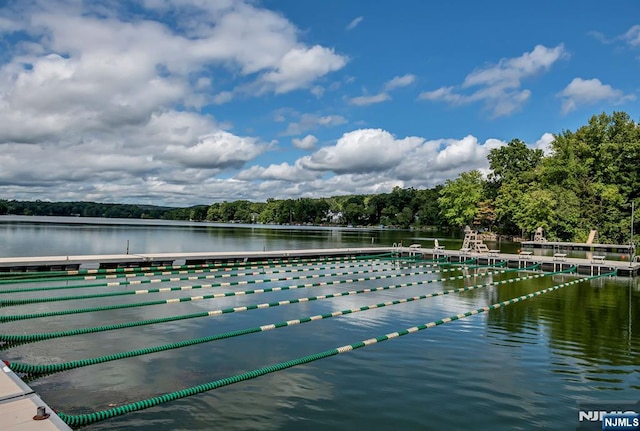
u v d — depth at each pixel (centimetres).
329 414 721
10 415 575
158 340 1104
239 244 4834
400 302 1658
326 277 2331
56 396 766
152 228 9625
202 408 731
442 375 899
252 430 663
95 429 655
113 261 2433
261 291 1850
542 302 1703
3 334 1121
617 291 1989
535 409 754
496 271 2684
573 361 998
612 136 5047
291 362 947
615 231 4659
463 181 6881
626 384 867
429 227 10006
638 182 4662
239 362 955
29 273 2172
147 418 693
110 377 857
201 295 1727
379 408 746
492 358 1009
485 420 712
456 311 1502
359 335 1185
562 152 5238
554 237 4888
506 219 5997
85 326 1223
